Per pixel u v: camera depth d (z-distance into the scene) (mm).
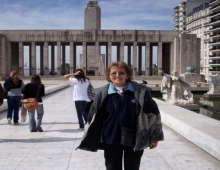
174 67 75125
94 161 7973
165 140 10391
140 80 69438
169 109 14742
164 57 84625
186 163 7789
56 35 74625
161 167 7477
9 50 75188
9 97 13516
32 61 75000
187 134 10297
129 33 75000
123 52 75500
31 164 7707
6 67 74250
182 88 21984
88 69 84312
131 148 4730
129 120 4668
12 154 8617
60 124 13570
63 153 8719
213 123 10570
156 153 8750
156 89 41344
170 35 75688
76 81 12109
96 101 4785
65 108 19719
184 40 74375
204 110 24484
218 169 7293
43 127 12828
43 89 12141
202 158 8234
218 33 100812
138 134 4621
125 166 4789
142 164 7723
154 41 75625
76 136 11031
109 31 74688
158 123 4875
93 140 4832
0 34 72750
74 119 15055
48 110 18656
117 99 4742
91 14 78125
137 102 4672
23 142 10078
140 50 85312
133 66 75625
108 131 4688
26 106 11578
